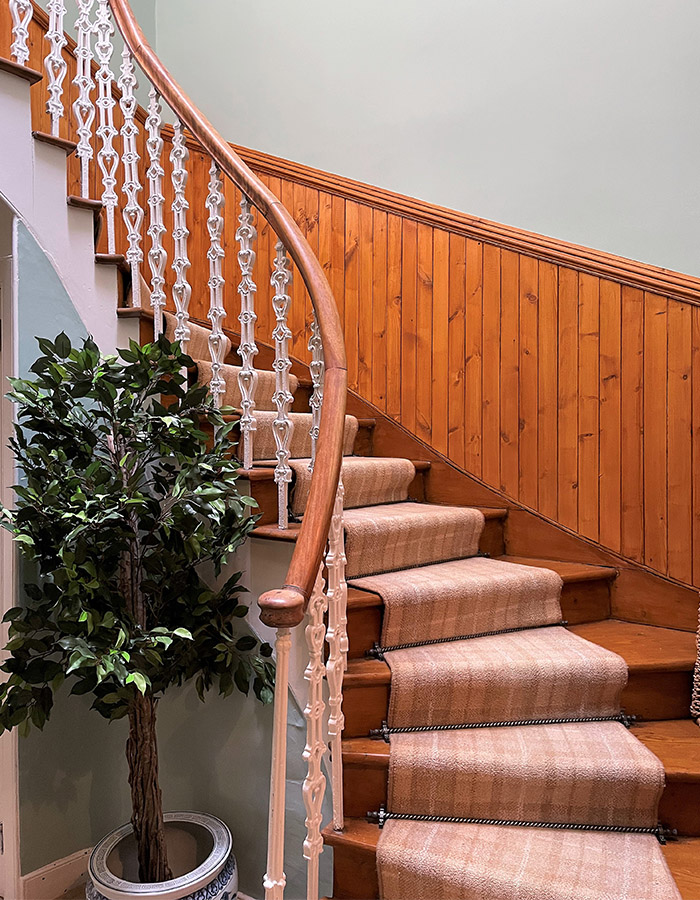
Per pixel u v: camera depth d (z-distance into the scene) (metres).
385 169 3.07
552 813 1.60
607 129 2.54
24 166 1.88
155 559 1.74
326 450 1.44
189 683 2.06
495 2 2.79
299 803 1.83
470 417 2.72
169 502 1.69
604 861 1.47
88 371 1.66
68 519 1.55
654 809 1.58
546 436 2.53
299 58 3.33
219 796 2.00
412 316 2.86
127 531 1.67
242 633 1.92
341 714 1.60
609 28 2.54
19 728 1.70
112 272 2.03
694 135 2.38
